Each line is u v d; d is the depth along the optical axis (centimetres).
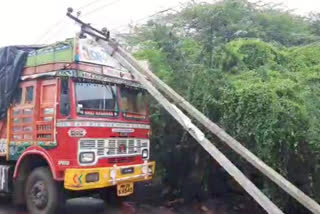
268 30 1201
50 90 704
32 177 727
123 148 745
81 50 697
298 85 742
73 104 669
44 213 699
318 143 655
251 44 902
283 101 679
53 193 692
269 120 669
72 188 643
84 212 801
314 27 1316
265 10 1291
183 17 1138
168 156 894
